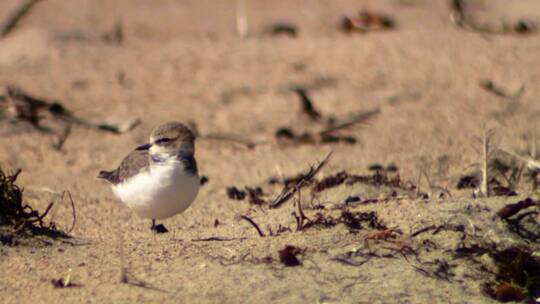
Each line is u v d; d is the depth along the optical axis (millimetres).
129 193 8148
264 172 11781
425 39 17609
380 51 17016
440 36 17828
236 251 7812
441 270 7547
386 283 7301
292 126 13797
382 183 10109
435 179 10883
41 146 12938
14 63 17172
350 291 7168
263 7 22984
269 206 9438
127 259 7754
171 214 8273
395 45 17266
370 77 15766
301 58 17000
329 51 17312
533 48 16750
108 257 7840
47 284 7285
